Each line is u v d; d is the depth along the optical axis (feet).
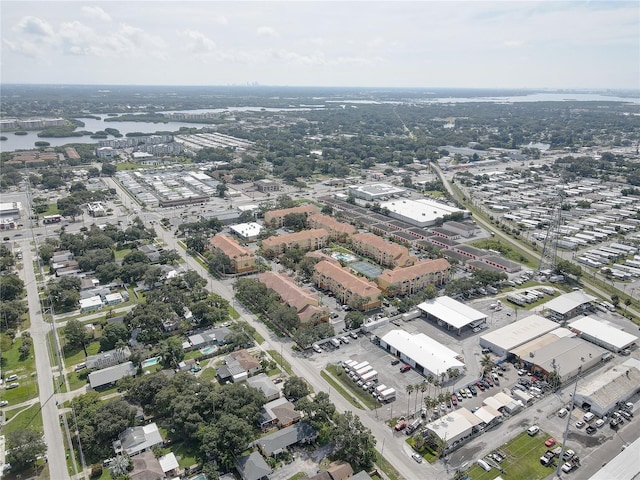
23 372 490.49
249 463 355.56
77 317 606.14
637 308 651.66
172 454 373.40
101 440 386.52
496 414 418.92
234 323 580.71
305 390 436.35
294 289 629.10
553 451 384.47
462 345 549.13
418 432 404.57
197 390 425.28
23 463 365.40
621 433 407.44
